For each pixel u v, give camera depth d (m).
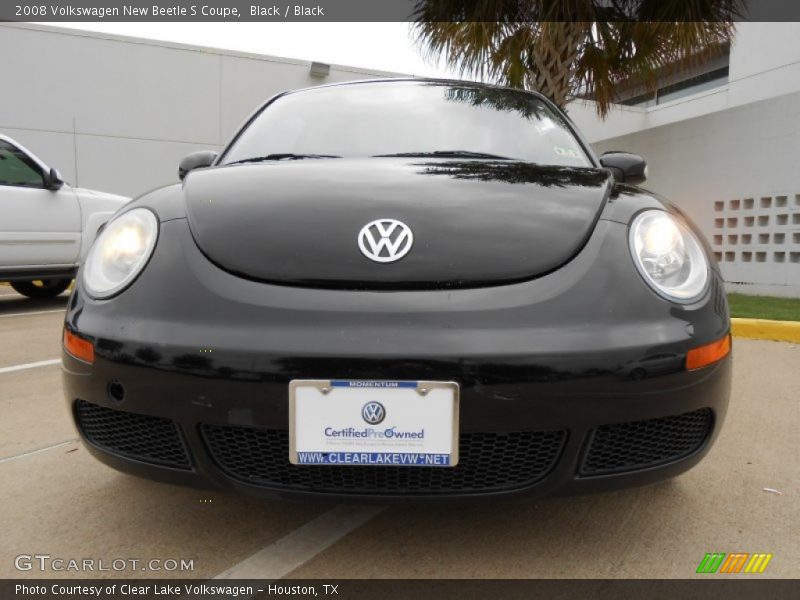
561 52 6.23
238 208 1.43
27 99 9.34
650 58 6.49
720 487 1.77
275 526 1.54
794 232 6.33
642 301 1.25
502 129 2.09
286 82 10.83
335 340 1.16
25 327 4.55
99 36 9.64
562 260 1.27
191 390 1.20
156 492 1.73
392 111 2.19
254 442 1.25
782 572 1.33
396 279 1.23
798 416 2.46
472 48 6.45
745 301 5.96
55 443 2.12
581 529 1.52
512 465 1.23
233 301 1.23
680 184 7.65
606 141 8.84
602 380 1.18
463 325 1.17
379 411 1.16
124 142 9.91
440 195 1.44
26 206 4.96
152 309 1.26
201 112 10.34
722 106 11.95
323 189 1.48
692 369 1.24
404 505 1.23
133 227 1.45
